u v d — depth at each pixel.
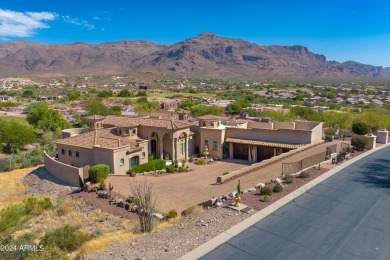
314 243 14.12
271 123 44.22
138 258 13.52
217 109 95.44
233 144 43.47
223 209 18.47
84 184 31.56
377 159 29.34
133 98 158.88
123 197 27.62
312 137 38.38
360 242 14.12
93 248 15.69
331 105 133.25
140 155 38.81
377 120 51.03
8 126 58.72
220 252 13.62
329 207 17.98
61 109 118.62
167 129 41.66
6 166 44.19
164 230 16.89
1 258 11.93
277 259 12.99
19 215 11.54
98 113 88.31
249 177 28.66
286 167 26.80
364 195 19.70
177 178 33.91
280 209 17.91
